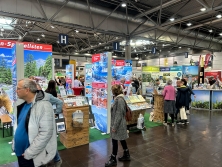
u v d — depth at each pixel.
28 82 1.47
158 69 12.73
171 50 17.92
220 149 3.44
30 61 5.21
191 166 2.80
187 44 11.59
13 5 5.67
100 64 4.59
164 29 9.83
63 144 3.66
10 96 5.08
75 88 8.20
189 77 9.66
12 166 2.80
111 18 8.01
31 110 1.44
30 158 1.40
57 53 15.80
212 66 14.74
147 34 9.59
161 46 15.65
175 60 18.03
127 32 8.38
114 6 7.79
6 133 4.49
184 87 5.45
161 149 3.45
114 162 2.81
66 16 6.72
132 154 3.22
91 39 13.36
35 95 1.50
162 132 4.51
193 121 5.67
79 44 14.98
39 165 1.46
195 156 3.14
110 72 4.33
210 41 12.45
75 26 6.95
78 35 12.00
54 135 1.58
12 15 5.65
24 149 1.47
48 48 5.52
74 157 3.10
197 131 4.59
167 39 10.55
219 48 14.11
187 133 4.43
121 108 2.73
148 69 12.66
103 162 2.93
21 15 5.80
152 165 2.82
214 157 3.10
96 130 4.67
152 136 4.21
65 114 3.50
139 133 4.43
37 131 1.42
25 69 5.12
